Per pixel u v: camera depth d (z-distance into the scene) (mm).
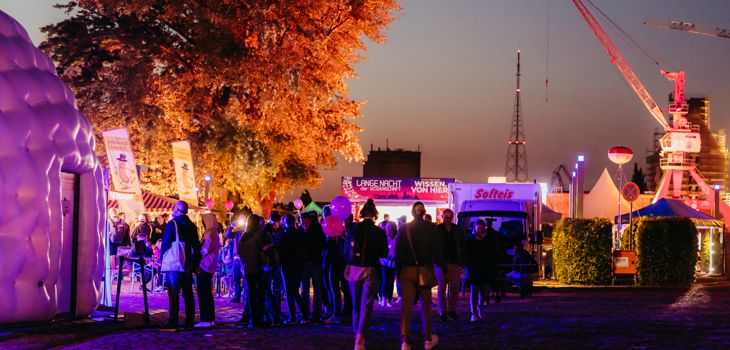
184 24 43125
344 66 43469
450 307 17266
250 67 39875
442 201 49062
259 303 15969
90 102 44469
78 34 45125
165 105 42125
